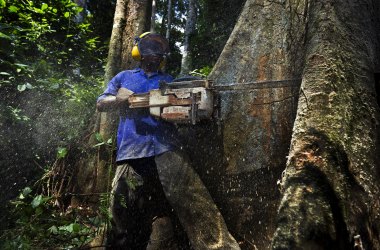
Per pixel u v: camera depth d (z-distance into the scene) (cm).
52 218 287
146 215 283
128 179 269
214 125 295
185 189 261
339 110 221
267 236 270
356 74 240
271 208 274
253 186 282
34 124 401
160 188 285
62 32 579
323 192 192
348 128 218
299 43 292
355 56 247
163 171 264
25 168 385
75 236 278
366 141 221
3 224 284
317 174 198
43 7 516
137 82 292
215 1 843
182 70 955
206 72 625
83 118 414
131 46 437
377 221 204
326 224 182
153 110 265
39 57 493
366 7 278
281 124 283
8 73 401
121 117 289
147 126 274
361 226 194
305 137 214
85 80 532
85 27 600
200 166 292
